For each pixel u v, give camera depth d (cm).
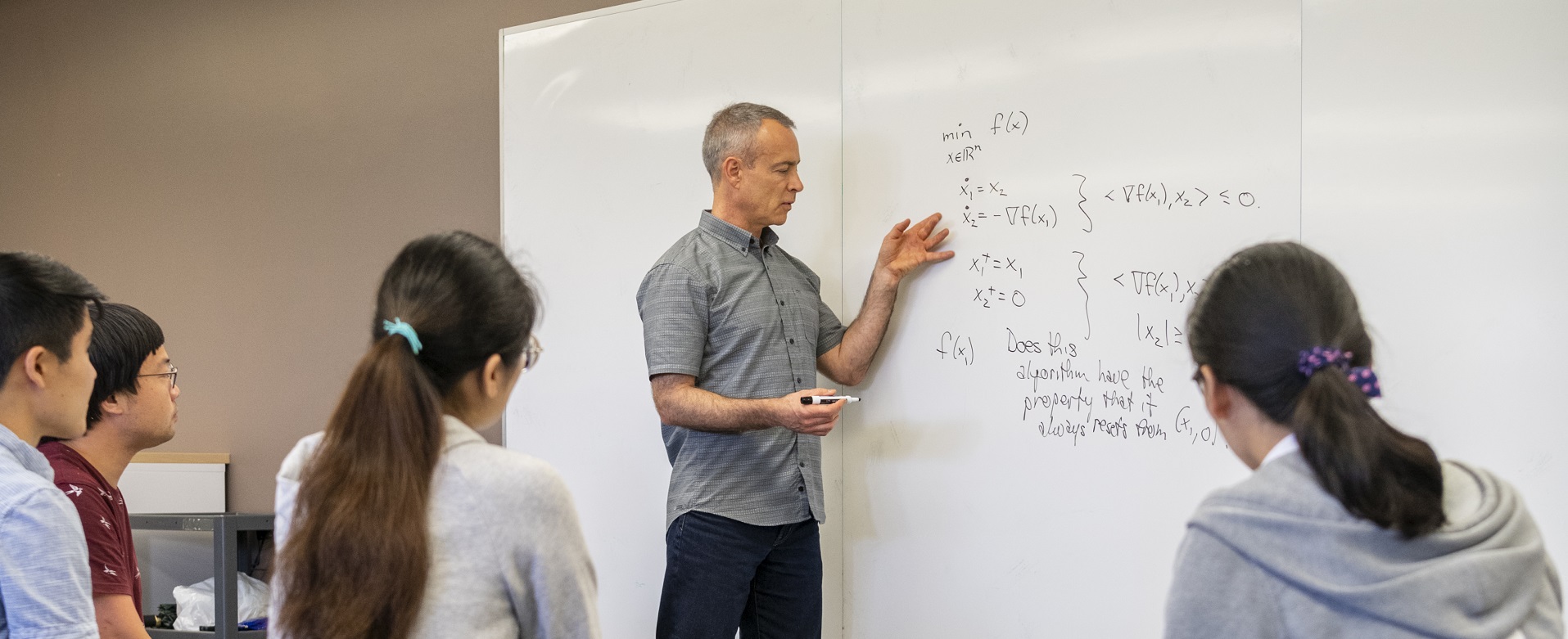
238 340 331
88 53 358
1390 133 172
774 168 203
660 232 241
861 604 217
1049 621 197
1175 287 187
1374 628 84
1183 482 186
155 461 321
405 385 99
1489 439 166
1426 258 170
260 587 287
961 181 208
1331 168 176
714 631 198
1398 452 86
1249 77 183
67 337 126
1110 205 193
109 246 353
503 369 110
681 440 209
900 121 214
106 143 355
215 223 337
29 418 126
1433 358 169
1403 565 85
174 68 345
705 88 237
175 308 342
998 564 203
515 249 260
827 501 222
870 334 210
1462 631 83
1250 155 182
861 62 219
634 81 246
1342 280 95
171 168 344
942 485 209
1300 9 179
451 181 300
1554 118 162
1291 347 91
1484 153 166
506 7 292
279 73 328
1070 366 196
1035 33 201
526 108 260
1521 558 87
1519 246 164
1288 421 93
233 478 329
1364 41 174
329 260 318
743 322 202
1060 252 198
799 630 209
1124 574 190
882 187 216
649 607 239
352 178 316
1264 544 88
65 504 120
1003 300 203
